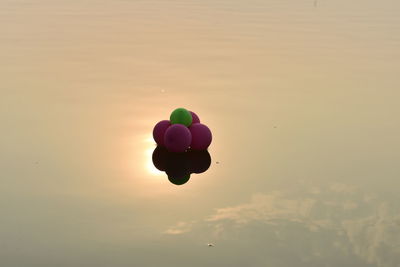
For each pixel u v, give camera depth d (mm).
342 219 6887
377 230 6746
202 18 14922
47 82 9898
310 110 9156
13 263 6285
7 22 13758
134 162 7730
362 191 7320
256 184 7418
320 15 15938
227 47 11992
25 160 7707
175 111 7973
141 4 17219
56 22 13906
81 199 7078
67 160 7730
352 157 7957
